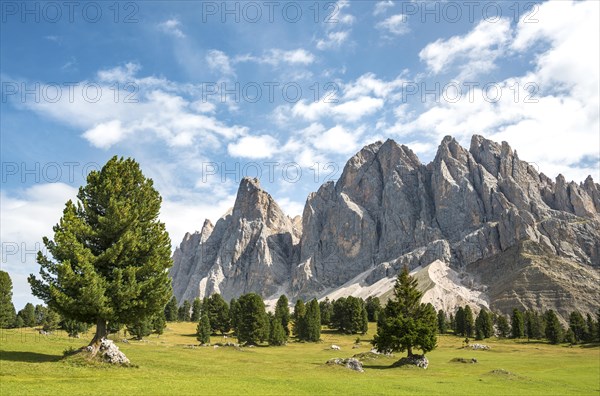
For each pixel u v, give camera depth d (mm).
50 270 50812
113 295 50062
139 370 48031
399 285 89562
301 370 64438
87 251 50562
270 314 189750
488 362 93750
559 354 121062
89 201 55656
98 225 54781
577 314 183500
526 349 138625
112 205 52656
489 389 52656
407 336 79375
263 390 39500
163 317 149000
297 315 194625
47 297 50469
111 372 44906
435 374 69125
